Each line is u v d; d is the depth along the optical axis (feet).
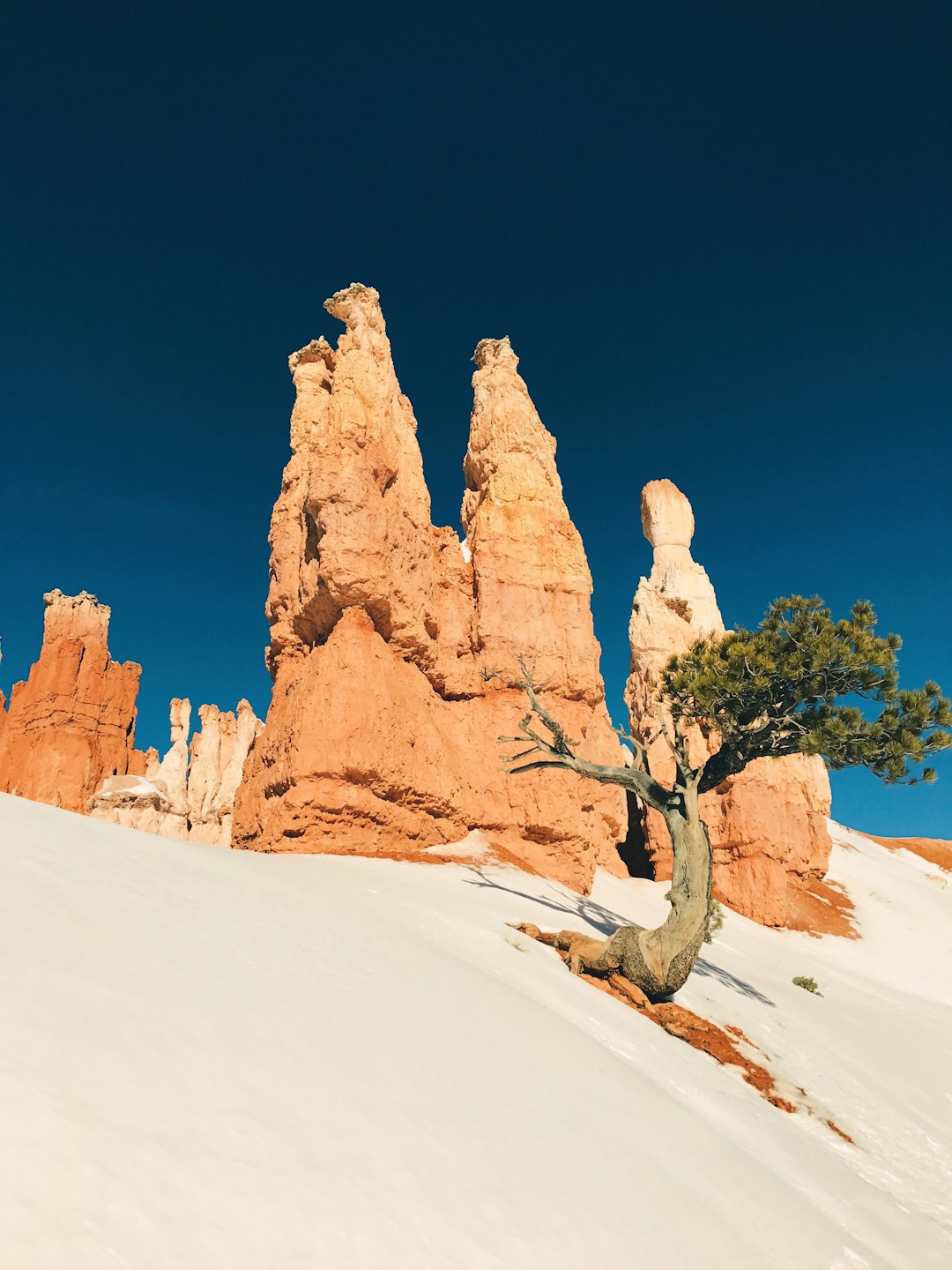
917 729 73.82
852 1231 35.47
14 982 21.58
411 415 133.59
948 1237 39.93
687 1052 54.90
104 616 278.26
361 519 105.91
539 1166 26.84
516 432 148.66
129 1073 20.10
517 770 82.69
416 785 103.30
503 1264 20.53
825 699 77.77
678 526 222.48
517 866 109.70
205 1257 15.56
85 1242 14.26
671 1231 26.86
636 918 115.85
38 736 248.11
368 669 102.37
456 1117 27.30
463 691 125.90
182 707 279.49
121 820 224.53
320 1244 17.66
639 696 198.18
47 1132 16.40
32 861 31.50
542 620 134.92
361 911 52.47
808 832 190.60
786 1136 45.96
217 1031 24.63
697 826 73.00
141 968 26.27
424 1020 34.86
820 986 106.63
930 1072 74.23
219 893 40.93
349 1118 23.58
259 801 104.88
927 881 232.53
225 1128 19.95
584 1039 43.04
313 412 125.49
